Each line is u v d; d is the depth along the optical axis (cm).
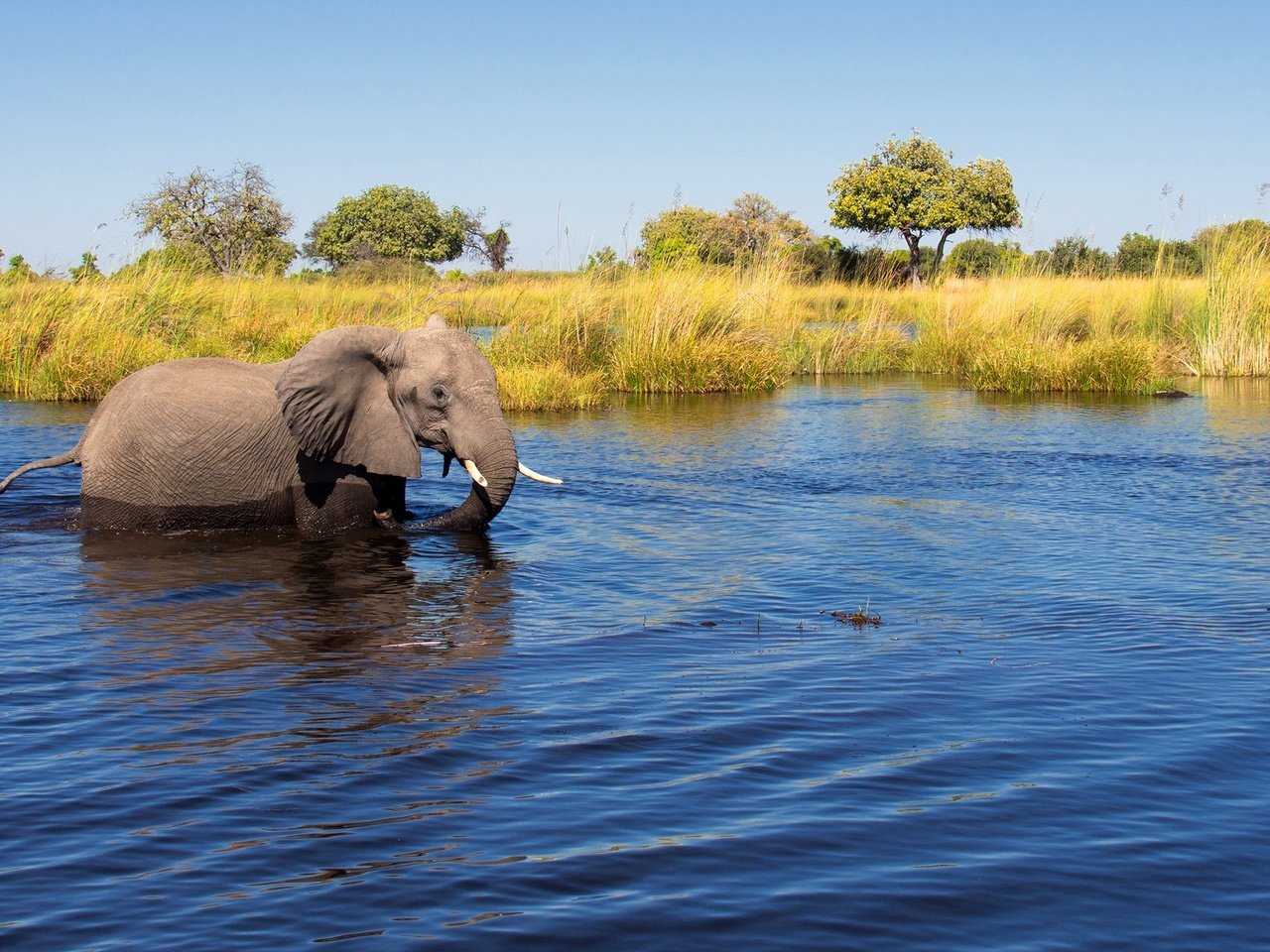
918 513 942
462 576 735
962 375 2259
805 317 2834
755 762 445
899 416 1614
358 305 2427
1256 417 1569
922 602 677
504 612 656
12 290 1934
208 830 390
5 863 367
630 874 362
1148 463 1191
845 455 1243
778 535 859
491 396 850
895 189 5247
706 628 625
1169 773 434
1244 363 2164
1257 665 557
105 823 394
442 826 394
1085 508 964
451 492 1027
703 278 2111
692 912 341
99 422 874
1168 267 2512
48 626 620
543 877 360
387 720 489
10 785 422
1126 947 323
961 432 1432
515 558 784
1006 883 357
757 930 331
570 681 538
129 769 438
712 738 469
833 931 331
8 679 535
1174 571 746
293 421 827
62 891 352
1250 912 340
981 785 425
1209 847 378
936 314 2500
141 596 680
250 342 1983
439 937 328
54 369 1677
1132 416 1591
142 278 2025
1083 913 340
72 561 763
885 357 2420
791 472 1135
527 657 573
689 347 1964
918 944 325
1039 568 756
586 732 475
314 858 372
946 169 5278
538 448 1284
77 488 987
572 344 2002
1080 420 1550
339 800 412
